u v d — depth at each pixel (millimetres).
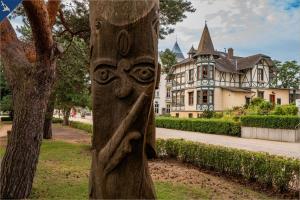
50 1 5832
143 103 2562
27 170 5297
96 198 2652
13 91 5500
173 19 12062
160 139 12078
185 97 39250
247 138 20578
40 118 5449
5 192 5164
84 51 13383
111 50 2635
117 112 2623
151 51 2619
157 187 7180
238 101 36219
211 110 33969
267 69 37906
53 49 5430
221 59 39344
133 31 2605
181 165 10461
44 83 5438
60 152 12500
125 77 2611
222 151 9039
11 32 5652
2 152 11664
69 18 11117
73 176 8125
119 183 2602
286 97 39000
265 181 7465
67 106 19266
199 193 6793
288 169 6914
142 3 2645
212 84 35750
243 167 8188
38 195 6188
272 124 19641
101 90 2646
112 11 2639
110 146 2594
